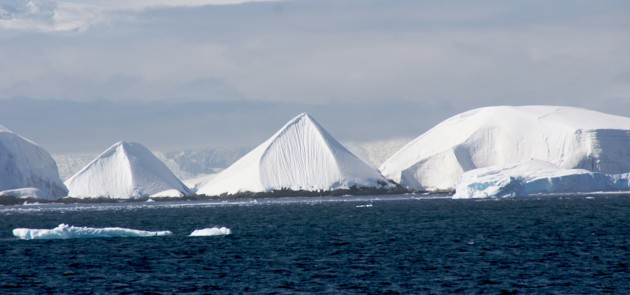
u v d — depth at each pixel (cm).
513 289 16412
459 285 16875
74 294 16362
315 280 17600
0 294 16425
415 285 16925
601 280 17212
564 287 16550
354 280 17550
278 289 16638
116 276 18388
